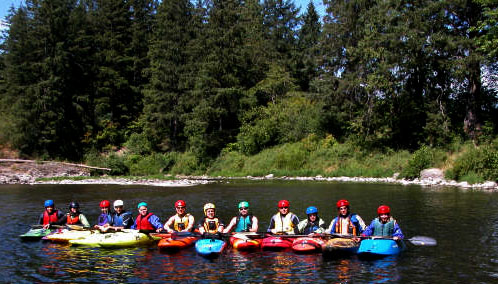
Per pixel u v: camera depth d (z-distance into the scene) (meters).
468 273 7.61
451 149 30.25
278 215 10.41
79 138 46.12
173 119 46.38
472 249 9.40
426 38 30.12
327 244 8.99
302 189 24.03
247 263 8.31
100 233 10.48
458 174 27.02
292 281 7.15
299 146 38.44
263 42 54.59
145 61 52.09
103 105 47.31
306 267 7.99
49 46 44.16
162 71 45.25
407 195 20.11
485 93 34.00
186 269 7.93
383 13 31.75
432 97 33.72
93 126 47.97
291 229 10.28
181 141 47.34
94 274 7.62
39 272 7.74
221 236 10.00
